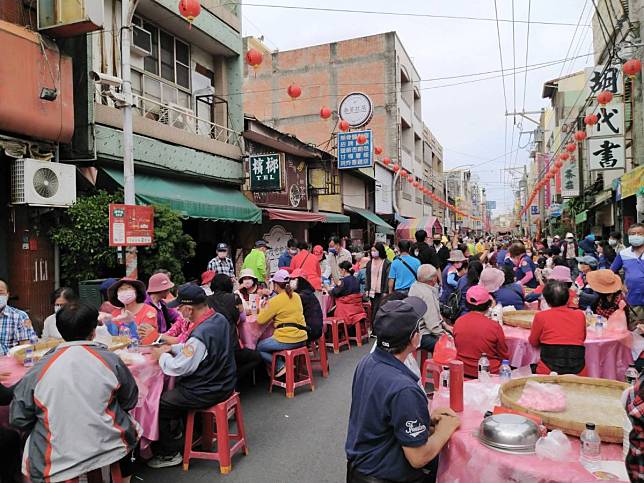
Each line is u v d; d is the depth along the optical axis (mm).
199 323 4512
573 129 23047
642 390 2012
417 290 6172
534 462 2367
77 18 7383
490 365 4504
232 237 13844
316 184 17359
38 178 7250
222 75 13766
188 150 11289
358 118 21047
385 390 2539
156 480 4266
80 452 2984
